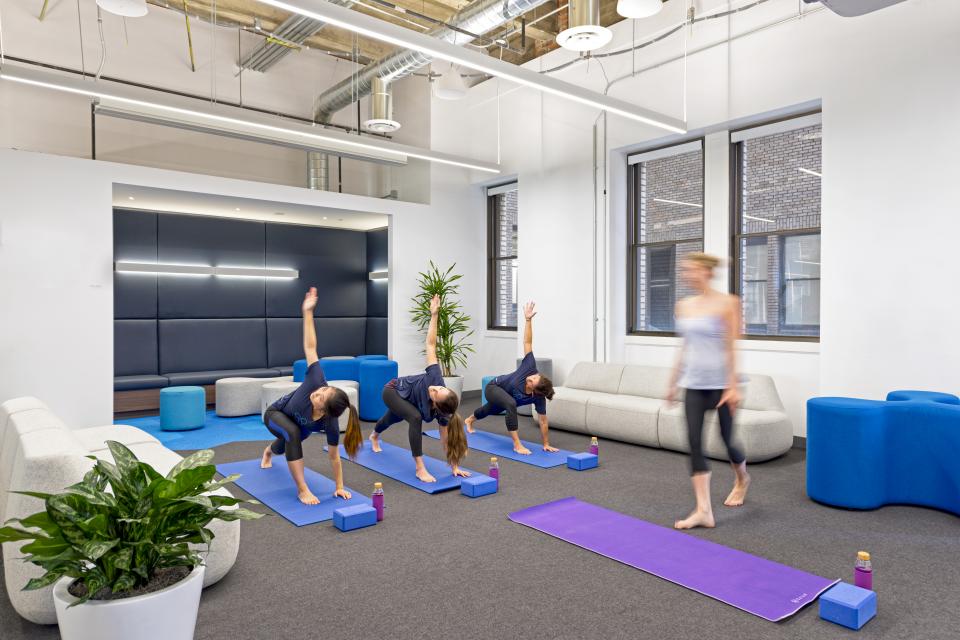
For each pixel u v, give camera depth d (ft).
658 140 21.08
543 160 25.03
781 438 15.93
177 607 5.73
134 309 24.99
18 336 18.52
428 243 27.76
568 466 15.66
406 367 27.02
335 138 20.51
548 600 8.41
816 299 18.03
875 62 15.75
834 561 9.70
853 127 16.16
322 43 27.91
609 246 22.48
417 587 8.83
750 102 18.39
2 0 22.20
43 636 7.40
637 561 9.66
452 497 13.19
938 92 14.70
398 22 24.53
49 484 7.36
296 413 12.82
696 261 11.47
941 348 14.66
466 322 28.96
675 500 12.92
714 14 19.15
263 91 28.50
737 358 11.46
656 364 21.75
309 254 29.84
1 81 22.16
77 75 23.72
